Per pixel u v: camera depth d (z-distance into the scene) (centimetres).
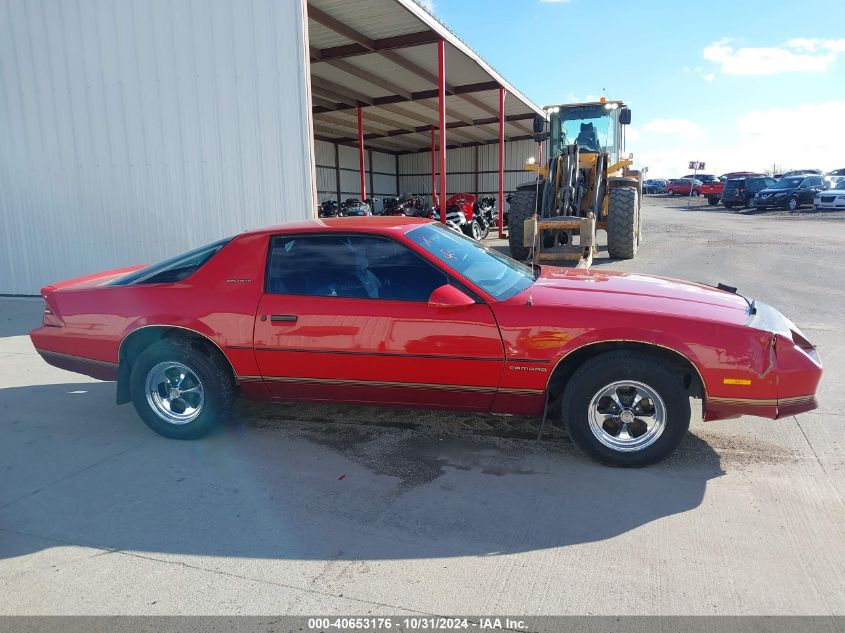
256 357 385
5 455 390
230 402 403
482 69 1523
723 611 227
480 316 347
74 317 418
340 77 1551
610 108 1239
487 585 247
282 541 283
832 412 427
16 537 293
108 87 884
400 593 243
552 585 246
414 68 1505
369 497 324
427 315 354
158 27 842
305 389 388
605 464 350
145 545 283
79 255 955
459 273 362
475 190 3050
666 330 326
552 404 368
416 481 341
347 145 2891
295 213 821
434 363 356
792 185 2909
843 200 2647
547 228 960
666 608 230
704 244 1431
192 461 375
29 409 479
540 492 324
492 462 362
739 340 322
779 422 413
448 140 2898
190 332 399
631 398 342
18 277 1002
